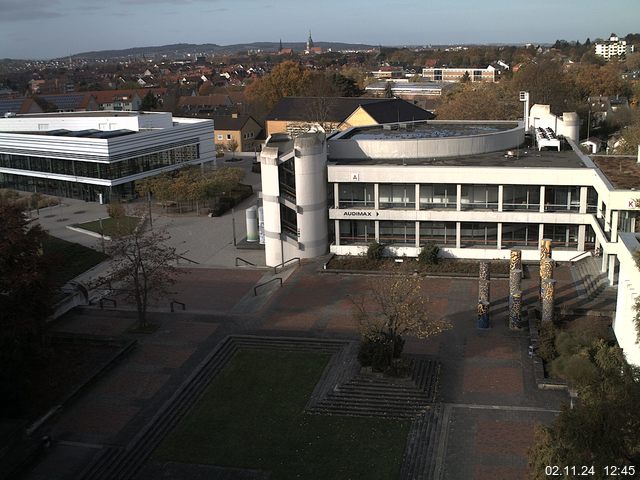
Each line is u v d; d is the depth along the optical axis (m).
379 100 135.50
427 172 65.50
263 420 40.97
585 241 65.31
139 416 41.81
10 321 41.28
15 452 37.59
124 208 92.62
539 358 45.62
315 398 43.00
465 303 56.34
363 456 37.12
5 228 42.91
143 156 101.25
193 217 88.81
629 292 41.25
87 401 43.69
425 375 44.44
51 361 46.91
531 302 55.44
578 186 63.41
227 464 36.97
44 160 104.19
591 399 26.92
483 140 73.62
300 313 55.72
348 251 69.62
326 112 135.12
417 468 35.84
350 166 67.25
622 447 24.55
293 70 173.50
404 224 69.12
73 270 70.12
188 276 66.38
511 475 34.62
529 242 67.00
